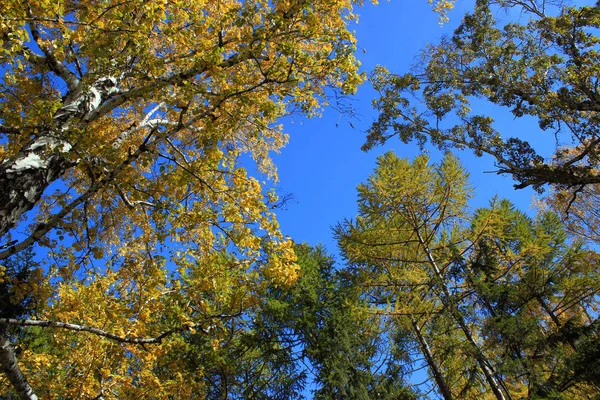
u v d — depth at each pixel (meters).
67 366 6.68
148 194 3.98
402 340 9.32
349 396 9.56
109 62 3.82
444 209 9.61
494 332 7.90
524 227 10.56
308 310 10.87
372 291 10.77
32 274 4.04
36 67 4.66
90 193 3.65
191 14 4.25
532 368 7.33
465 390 8.57
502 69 11.64
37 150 3.87
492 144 10.85
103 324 5.75
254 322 9.50
